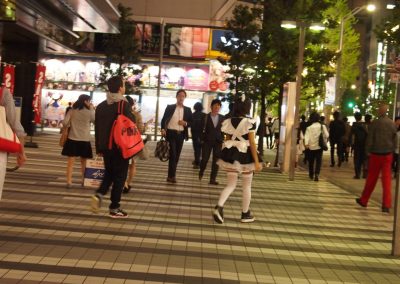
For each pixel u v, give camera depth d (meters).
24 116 27.83
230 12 38.25
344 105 48.03
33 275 5.72
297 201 12.99
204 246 7.64
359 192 15.73
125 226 8.45
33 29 22.80
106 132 8.52
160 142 13.85
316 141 17.81
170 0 40.62
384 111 12.27
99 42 40.94
